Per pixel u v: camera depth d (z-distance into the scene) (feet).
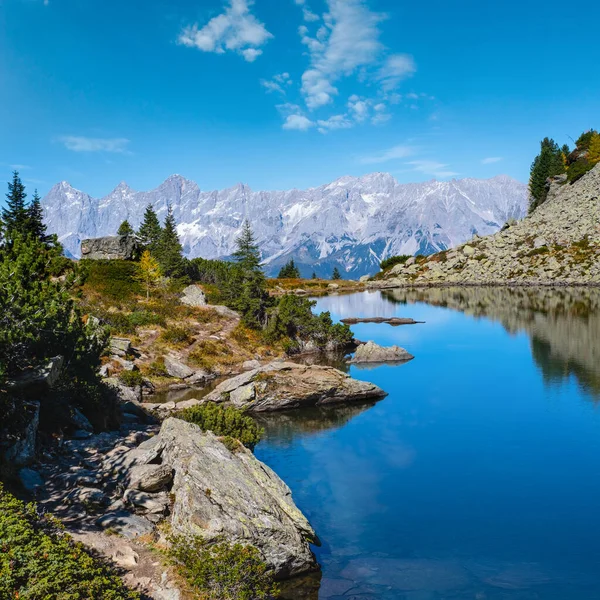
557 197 579.07
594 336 194.70
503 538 61.26
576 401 116.88
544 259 465.88
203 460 57.16
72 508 50.44
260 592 45.78
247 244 217.56
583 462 83.30
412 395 129.29
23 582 32.83
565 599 49.03
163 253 278.26
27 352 72.59
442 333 223.10
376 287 535.19
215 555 45.55
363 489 75.97
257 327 190.90
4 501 42.09
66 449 63.67
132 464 58.80
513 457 86.53
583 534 61.57
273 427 107.76
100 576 37.40
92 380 84.02
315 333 199.21
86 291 184.75
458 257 544.62
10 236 84.28
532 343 189.57
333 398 124.67
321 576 53.78
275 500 57.77
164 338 159.33
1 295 62.80
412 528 64.18
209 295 237.45
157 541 48.29
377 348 174.50
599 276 400.47
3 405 55.72
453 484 76.79
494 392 128.06
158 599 39.78
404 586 51.80
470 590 50.98
